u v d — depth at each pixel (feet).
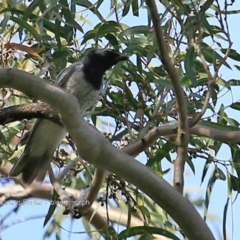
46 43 31.99
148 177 23.47
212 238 23.98
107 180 30.01
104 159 23.11
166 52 24.16
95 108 32.17
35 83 21.54
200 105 30.25
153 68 32.50
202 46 29.91
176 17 27.40
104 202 33.12
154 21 23.65
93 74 32.45
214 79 27.04
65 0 30.45
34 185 36.45
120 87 31.83
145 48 31.81
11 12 31.50
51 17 33.04
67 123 22.20
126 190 32.01
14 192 36.40
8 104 31.30
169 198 23.66
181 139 26.21
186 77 29.94
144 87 31.24
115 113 31.37
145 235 29.43
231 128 30.12
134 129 31.76
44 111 23.50
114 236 29.55
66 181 34.96
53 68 32.81
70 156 33.73
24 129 32.86
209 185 31.37
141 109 30.60
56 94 21.61
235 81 30.66
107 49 32.78
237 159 31.40
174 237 28.96
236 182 31.27
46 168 30.71
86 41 32.68
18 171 30.86
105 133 31.96
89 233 33.37
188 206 23.82
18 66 33.14
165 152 30.63
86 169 30.53
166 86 29.14
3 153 34.65
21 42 31.01
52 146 30.94
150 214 33.99
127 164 23.29
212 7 29.53
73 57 33.04
